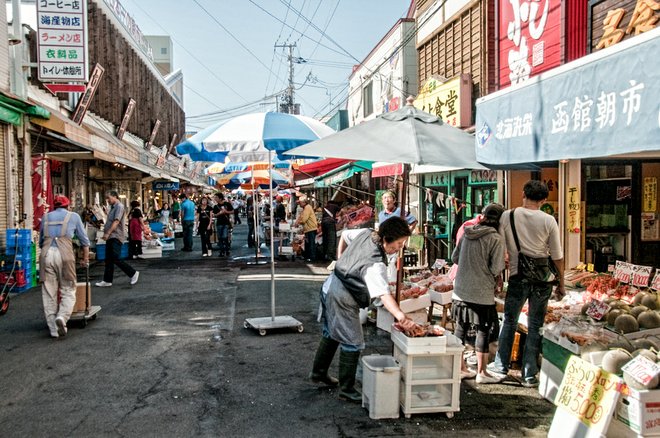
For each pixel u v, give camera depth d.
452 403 4.66
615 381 3.75
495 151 5.86
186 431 4.33
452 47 13.38
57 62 11.23
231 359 6.16
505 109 5.66
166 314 8.43
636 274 6.07
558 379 4.87
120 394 5.10
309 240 15.20
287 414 4.68
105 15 17.97
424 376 4.67
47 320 7.04
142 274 12.77
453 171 12.55
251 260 15.52
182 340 6.93
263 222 21.89
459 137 5.50
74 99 15.77
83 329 7.49
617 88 4.00
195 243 22.44
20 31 11.11
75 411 4.70
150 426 4.41
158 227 22.08
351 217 13.95
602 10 7.40
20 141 11.34
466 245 5.44
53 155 12.34
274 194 22.36
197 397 5.03
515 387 5.38
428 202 14.48
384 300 4.61
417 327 4.64
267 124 6.86
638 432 3.59
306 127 7.03
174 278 12.10
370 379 4.63
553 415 4.72
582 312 5.59
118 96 19.84
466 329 5.61
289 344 6.76
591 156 4.31
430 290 7.13
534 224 5.28
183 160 36.94
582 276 6.80
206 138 6.82
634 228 7.93
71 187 16.22
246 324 7.51
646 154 6.65
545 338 5.09
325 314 5.11
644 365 3.67
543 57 9.16
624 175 8.09
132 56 22.69
